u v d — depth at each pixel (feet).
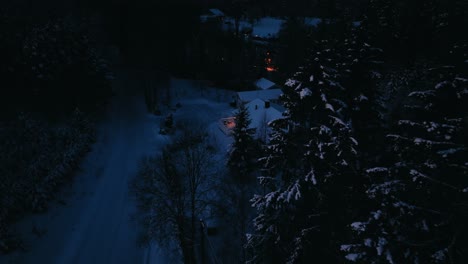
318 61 45.03
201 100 201.16
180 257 84.74
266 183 50.37
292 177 49.34
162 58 240.53
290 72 226.38
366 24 63.93
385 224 34.94
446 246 31.81
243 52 239.50
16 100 142.82
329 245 47.16
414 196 34.91
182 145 110.32
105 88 179.01
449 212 32.50
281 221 50.60
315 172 45.70
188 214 95.91
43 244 92.32
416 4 174.09
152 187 92.63
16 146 116.88
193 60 241.35
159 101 196.65
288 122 48.78
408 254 32.32
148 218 88.69
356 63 60.85
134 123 169.99
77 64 161.89
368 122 62.34
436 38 163.12
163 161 98.68
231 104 190.60
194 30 252.62
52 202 107.24
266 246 52.75
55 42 155.43
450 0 186.80
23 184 103.45
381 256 34.78
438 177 34.12
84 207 108.78
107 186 119.75
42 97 149.89
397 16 181.88
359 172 46.75
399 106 73.97
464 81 32.32
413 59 159.33
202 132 146.10
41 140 125.49
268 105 149.18
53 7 190.29
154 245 91.76
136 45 245.45
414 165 35.14
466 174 32.40
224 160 120.37
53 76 151.53
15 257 85.87
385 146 53.47
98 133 156.97
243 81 225.35
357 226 34.94
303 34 231.30
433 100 35.17
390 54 164.35
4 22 147.64
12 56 140.97
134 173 125.70
